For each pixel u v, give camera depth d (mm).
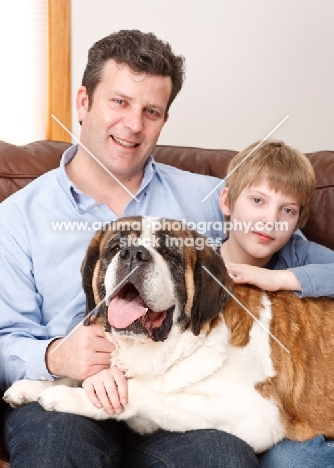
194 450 2408
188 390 2572
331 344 2877
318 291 2893
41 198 3105
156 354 2566
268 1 5160
